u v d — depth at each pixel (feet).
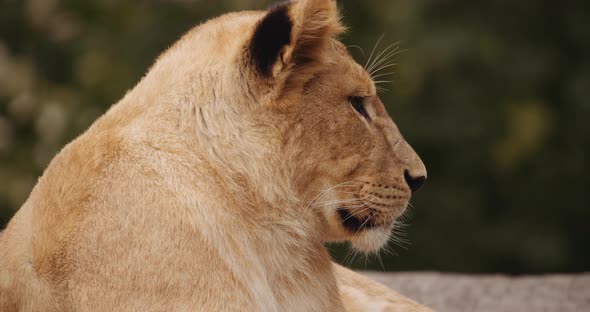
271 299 24.23
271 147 24.39
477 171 60.08
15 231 24.63
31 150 58.34
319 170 25.17
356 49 59.36
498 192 61.11
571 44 61.93
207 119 24.09
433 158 60.23
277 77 24.25
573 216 61.46
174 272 22.88
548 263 59.16
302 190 25.05
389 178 26.17
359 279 32.86
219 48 24.85
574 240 61.52
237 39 24.89
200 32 25.84
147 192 23.27
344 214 25.95
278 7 24.04
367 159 25.76
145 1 63.00
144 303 22.80
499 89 60.80
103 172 23.62
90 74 59.31
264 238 24.41
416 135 59.16
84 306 23.03
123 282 22.90
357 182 25.71
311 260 25.62
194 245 23.08
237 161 24.09
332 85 25.20
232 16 26.58
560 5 61.98
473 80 60.08
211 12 60.85
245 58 24.22
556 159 61.67
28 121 59.67
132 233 23.06
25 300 23.84
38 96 58.80
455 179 60.13
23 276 23.88
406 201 26.73
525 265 59.57
